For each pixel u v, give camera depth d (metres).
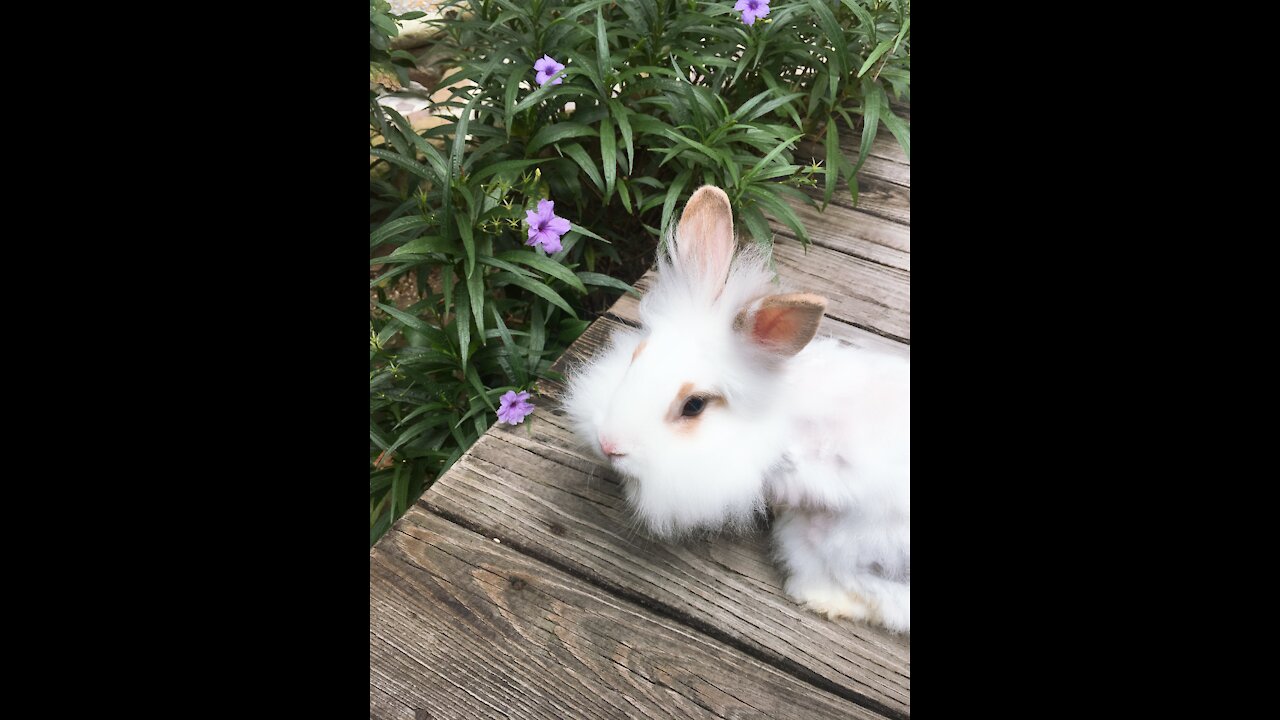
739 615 0.56
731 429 0.54
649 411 0.53
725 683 0.53
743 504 0.54
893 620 0.55
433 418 0.80
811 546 0.57
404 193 1.02
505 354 0.81
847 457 0.54
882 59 1.00
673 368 0.53
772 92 0.93
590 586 0.58
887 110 0.93
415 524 0.61
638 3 0.93
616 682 0.53
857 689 0.53
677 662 0.54
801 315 0.49
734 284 0.54
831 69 0.95
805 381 0.57
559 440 0.67
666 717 0.52
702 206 0.55
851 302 0.81
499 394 0.78
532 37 0.93
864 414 0.55
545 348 0.92
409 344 0.88
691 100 0.88
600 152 1.00
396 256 0.76
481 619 0.56
